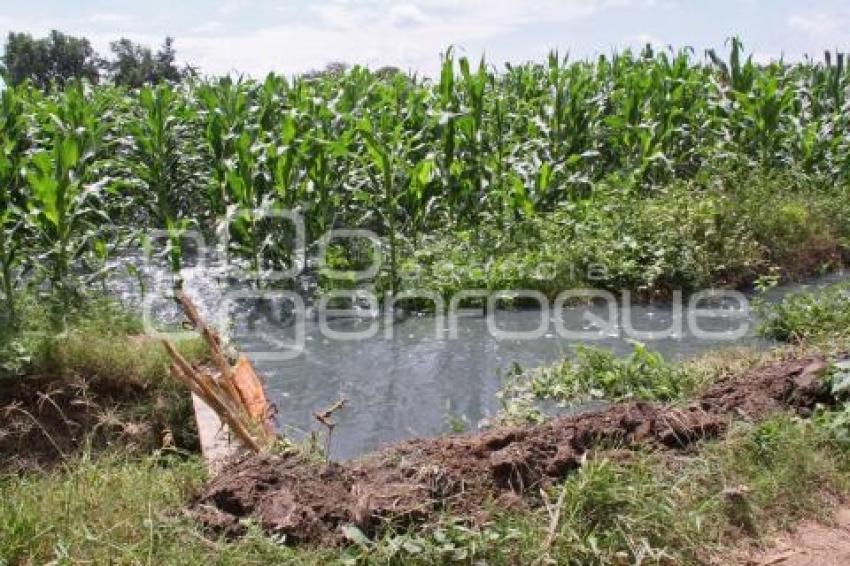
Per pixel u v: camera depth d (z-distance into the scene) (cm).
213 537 375
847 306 752
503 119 1167
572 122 1166
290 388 665
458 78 1269
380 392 655
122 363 641
